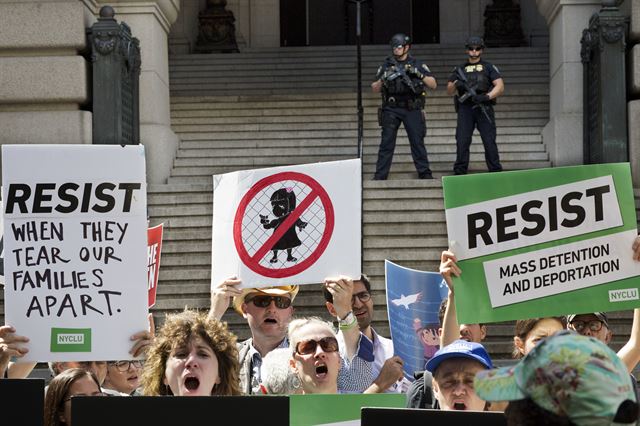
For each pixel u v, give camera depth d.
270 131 37.44
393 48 31.59
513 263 11.68
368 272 27.72
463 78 32.16
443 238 28.45
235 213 13.37
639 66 31.59
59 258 12.00
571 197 11.67
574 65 34.72
